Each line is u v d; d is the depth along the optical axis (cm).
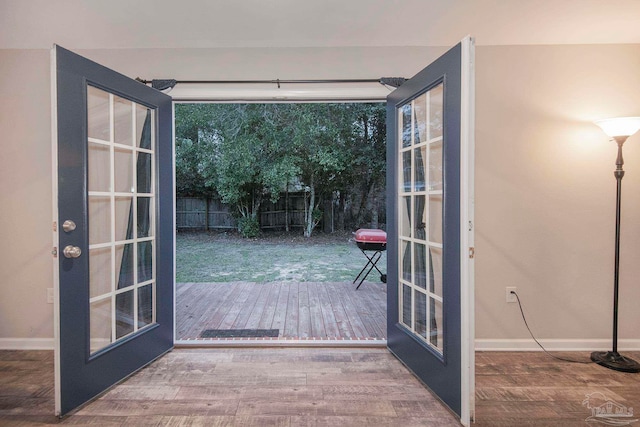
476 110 253
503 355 248
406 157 234
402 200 239
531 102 253
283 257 715
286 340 271
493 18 222
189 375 217
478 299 255
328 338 288
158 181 239
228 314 358
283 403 188
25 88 253
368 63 258
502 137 253
